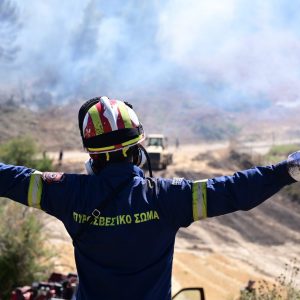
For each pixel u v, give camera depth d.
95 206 2.21
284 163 2.11
